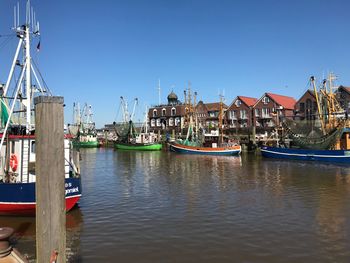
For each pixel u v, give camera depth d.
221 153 63.59
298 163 46.91
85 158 59.38
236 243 14.16
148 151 78.06
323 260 12.38
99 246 13.95
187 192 25.48
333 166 42.56
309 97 79.50
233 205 20.97
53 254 6.63
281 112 86.19
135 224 17.02
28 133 18.11
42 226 6.58
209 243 14.20
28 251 13.12
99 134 127.94
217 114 101.75
